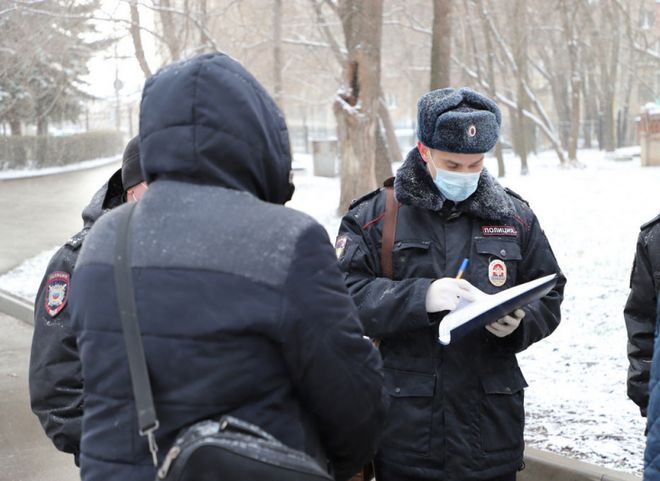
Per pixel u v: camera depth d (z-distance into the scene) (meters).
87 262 1.94
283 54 24.75
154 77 2.00
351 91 14.26
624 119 45.56
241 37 19.70
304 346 1.81
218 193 1.90
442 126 2.70
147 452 1.81
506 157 39.03
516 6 26.03
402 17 28.59
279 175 2.02
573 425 4.95
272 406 1.82
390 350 2.85
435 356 2.78
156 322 1.79
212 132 1.90
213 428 1.72
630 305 3.02
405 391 2.79
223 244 1.82
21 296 10.02
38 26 16.17
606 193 17.83
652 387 2.05
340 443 1.97
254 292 1.78
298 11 23.56
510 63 28.44
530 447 4.60
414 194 2.84
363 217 3.00
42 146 37.78
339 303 1.86
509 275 2.86
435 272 2.85
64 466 5.27
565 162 29.20
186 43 16.12
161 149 1.93
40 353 2.62
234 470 1.68
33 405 2.65
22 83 19.72
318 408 1.89
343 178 14.84
